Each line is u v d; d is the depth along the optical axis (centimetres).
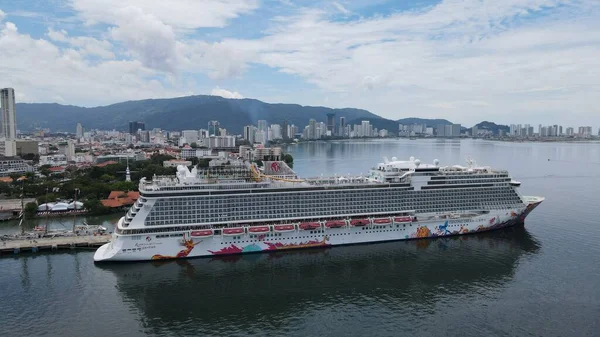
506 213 15250
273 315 9394
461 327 8844
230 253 12694
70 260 12475
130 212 12406
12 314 9275
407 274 11550
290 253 13000
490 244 13912
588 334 8512
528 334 8550
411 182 14388
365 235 13862
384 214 14112
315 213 13462
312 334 8625
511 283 10912
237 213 12775
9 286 10650
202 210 12462
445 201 14812
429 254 13025
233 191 12700
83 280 11044
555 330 8681
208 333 8650
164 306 9750
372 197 14025
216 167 13725
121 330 8725
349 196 13775
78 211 18412
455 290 10562
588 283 10850
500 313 9388
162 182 12700
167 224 12188
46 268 11850
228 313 9475
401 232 14188
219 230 12475
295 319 9219
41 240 13788
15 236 14100
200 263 12188
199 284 10894
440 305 9812
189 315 9362
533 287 10662
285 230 12888
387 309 9650
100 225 16450
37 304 9738
